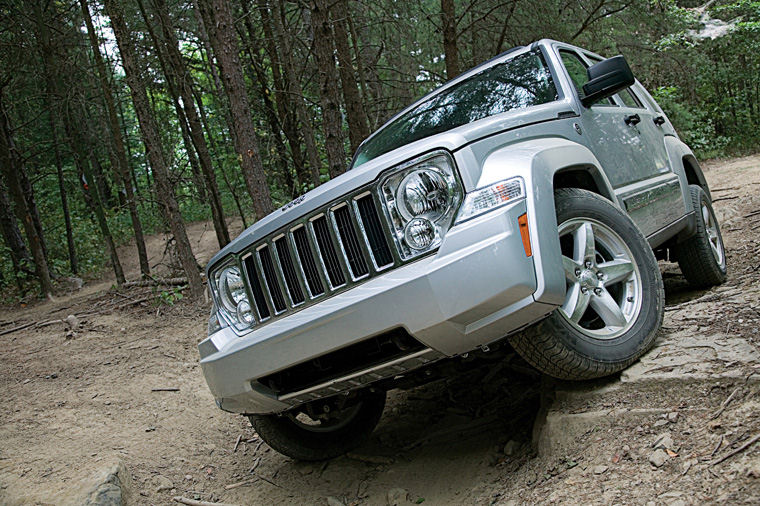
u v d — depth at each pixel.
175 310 8.64
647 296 2.95
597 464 2.34
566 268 2.71
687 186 4.42
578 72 3.92
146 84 10.59
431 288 2.37
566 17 11.80
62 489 3.22
